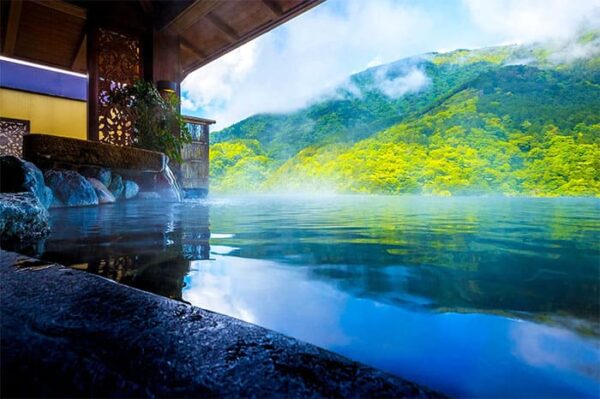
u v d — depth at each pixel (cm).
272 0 559
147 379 42
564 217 280
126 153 487
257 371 45
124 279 95
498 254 126
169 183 577
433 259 119
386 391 42
